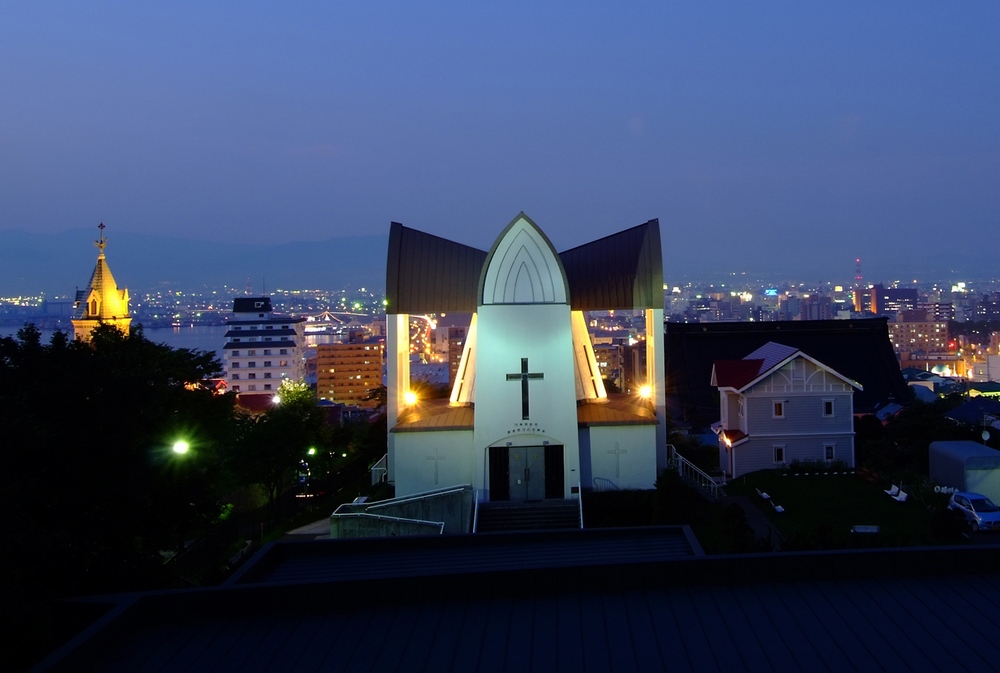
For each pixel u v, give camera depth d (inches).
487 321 1571.1
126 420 962.1
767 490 1596.9
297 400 1893.5
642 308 1726.1
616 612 642.8
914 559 687.7
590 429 1594.5
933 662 561.0
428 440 1598.2
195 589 649.0
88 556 900.0
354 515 1263.5
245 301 6510.8
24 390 941.8
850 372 2576.3
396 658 582.9
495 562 873.5
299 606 653.9
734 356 2696.9
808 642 590.9
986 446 1600.6
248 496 1840.6
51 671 538.3
